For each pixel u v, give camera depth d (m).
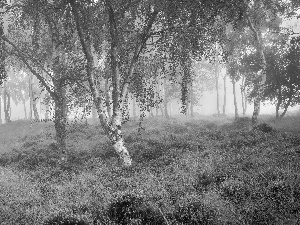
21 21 18.56
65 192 9.63
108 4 13.97
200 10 13.77
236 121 28.08
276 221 5.83
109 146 18.69
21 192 10.22
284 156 10.84
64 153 17.67
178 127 27.38
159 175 10.55
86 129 28.86
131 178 10.45
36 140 27.11
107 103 15.20
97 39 16.31
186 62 15.04
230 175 9.25
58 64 18.66
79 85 17.53
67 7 15.34
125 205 7.11
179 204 6.84
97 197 8.41
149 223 6.50
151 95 15.48
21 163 17.09
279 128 20.88
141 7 14.57
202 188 8.41
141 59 15.72
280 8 25.41
